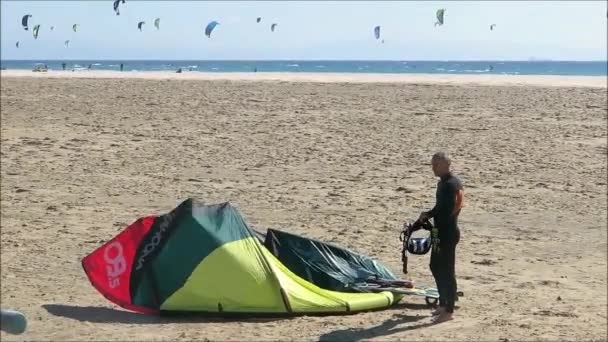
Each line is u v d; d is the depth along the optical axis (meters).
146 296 33.12
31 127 93.56
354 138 88.75
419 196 60.97
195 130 93.12
